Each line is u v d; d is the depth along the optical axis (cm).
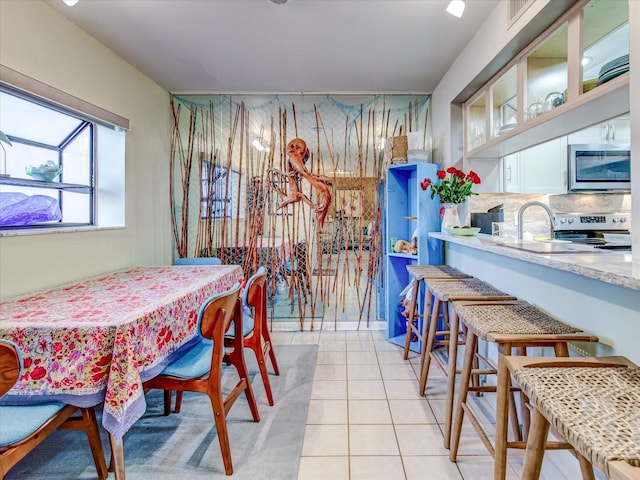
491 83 241
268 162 348
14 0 185
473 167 287
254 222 351
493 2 204
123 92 275
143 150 303
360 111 347
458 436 161
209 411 209
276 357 287
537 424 89
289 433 186
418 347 301
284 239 352
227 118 348
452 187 249
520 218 182
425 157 313
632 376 91
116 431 126
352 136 346
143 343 143
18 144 208
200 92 343
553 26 174
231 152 349
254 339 212
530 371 95
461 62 265
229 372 261
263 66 287
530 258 133
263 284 231
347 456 167
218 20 222
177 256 352
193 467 162
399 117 347
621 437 66
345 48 258
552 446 108
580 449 66
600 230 306
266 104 347
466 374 153
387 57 272
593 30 166
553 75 199
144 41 248
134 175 290
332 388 234
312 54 268
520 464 160
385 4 205
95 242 245
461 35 241
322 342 321
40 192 226
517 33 184
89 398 131
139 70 295
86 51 235
